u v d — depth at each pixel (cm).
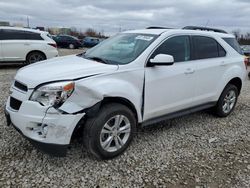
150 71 389
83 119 329
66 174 323
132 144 408
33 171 325
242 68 558
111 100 354
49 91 309
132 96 365
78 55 462
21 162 342
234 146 425
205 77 477
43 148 316
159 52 407
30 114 315
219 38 521
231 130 491
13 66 1198
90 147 340
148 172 337
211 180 328
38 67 372
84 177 320
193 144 423
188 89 451
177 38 439
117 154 366
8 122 362
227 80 523
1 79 855
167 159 371
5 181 304
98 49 458
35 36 1148
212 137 454
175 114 448
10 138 404
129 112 365
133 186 308
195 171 345
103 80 339
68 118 310
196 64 459
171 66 419
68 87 310
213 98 510
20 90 338
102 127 339
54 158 354
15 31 1110
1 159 346
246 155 396
